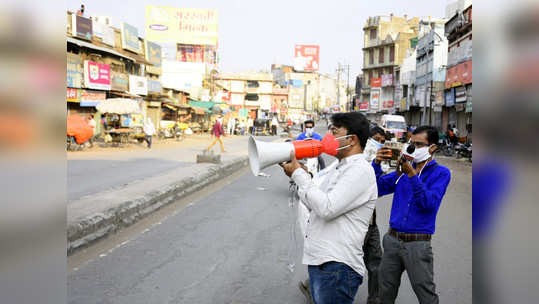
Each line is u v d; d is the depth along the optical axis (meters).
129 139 24.20
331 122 2.40
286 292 3.94
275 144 2.23
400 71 53.16
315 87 106.56
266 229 6.22
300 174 2.23
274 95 85.62
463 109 25.20
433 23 41.38
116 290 3.84
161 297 3.73
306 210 3.01
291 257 4.91
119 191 7.59
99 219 5.50
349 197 2.19
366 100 77.75
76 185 9.03
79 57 20.38
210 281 4.16
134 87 26.61
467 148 19.97
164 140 28.62
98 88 21.81
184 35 49.72
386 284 2.97
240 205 8.05
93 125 19.34
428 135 2.88
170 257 4.85
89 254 4.85
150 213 7.06
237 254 5.02
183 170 11.19
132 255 4.88
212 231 6.05
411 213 2.83
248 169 15.20
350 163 2.29
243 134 45.25
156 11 49.16
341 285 2.26
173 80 45.19
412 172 2.69
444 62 33.97
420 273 2.78
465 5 25.36
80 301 3.56
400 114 53.81
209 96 49.94
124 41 26.05
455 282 4.29
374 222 3.53
